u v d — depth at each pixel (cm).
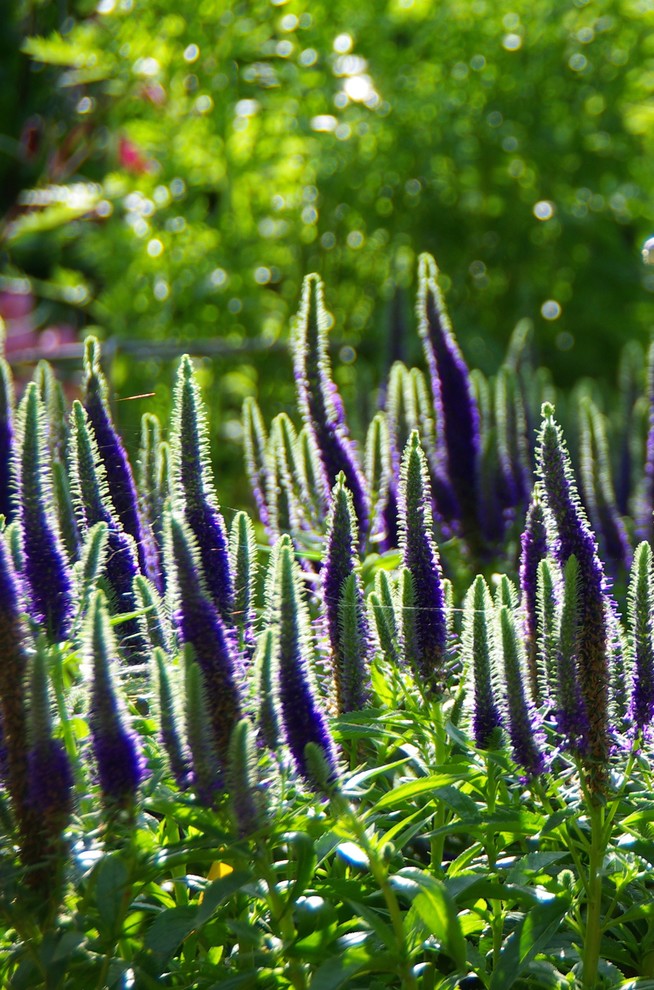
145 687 149
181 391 149
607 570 175
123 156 329
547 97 349
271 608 149
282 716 140
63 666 146
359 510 168
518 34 338
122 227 328
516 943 141
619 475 193
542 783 146
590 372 357
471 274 356
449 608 151
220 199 329
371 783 150
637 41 351
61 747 138
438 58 338
